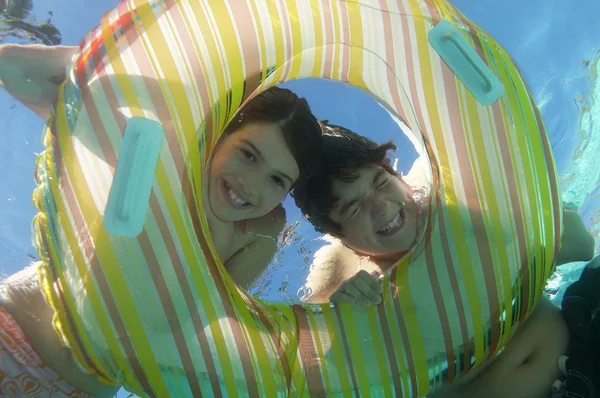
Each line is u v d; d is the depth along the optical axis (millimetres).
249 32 582
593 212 942
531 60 968
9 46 547
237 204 761
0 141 556
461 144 624
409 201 810
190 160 559
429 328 636
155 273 530
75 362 558
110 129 509
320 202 825
